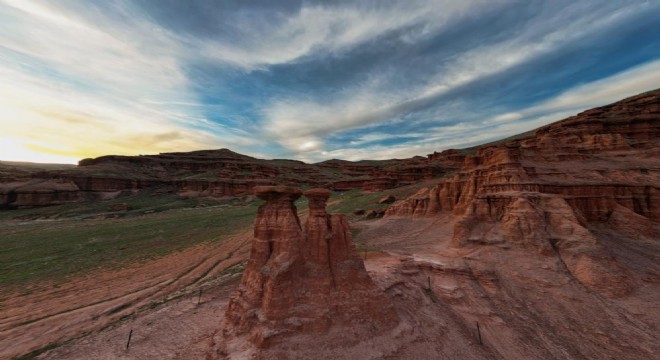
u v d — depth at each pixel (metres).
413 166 118.56
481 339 23.41
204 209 107.00
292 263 20.03
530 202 38.56
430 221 58.03
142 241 61.69
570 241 32.78
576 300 26.70
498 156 49.59
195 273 41.16
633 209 42.97
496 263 33.19
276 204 22.03
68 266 45.34
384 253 41.53
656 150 52.69
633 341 22.45
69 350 22.20
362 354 18.36
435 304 27.17
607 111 76.19
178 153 190.50
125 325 25.77
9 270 43.66
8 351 22.75
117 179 129.00
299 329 18.42
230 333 19.48
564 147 57.31
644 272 30.17
